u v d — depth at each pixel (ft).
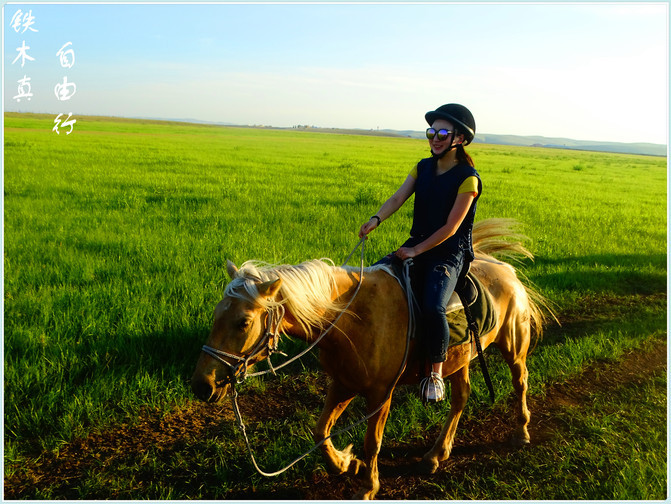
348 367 10.37
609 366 18.30
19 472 11.53
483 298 12.00
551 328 21.91
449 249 11.03
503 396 15.78
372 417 10.75
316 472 12.05
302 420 14.16
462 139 10.88
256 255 26.73
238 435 13.35
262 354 9.34
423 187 11.15
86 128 217.36
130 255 26.50
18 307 18.48
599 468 12.34
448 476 12.24
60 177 57.26
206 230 32.91
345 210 43.68
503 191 67.77
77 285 21.54
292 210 42.32
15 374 14.10
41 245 27.50
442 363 11.26
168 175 64.54
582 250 35.14
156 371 15.07
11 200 41.39
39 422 12.87
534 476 12.23
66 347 15.87
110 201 43.39
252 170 77.51
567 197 66.54
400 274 11.15
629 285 28.30
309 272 9.87
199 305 19.39
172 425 13.65
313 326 10.01
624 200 67.87
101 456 12.23
